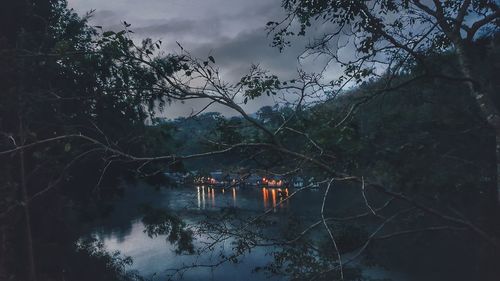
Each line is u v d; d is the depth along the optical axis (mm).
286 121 5777
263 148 5668
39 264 16969
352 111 5730
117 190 21297
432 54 6574
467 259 14516
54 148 11375
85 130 11102
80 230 26359
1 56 7918
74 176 17969
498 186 5723
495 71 7242
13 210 12938
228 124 5805
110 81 5738
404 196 5336
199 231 5930
